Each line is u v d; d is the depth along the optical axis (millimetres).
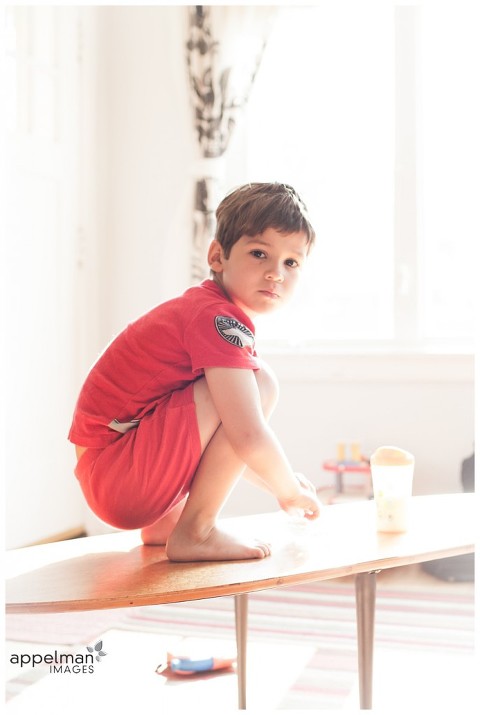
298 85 2957
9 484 2510
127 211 3066
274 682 1454
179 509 1167
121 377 1115
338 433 2793
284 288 1155
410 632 1752
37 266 2672
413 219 2826
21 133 2592
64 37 2826
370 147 2902
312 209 2953
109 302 3086
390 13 2857
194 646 1670
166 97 3020
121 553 1093
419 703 1320
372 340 2873
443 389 2703
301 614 1932
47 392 2725
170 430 1043
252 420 1016
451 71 2832
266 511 2844
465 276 2846
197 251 2914
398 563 972
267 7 2893
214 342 1049
